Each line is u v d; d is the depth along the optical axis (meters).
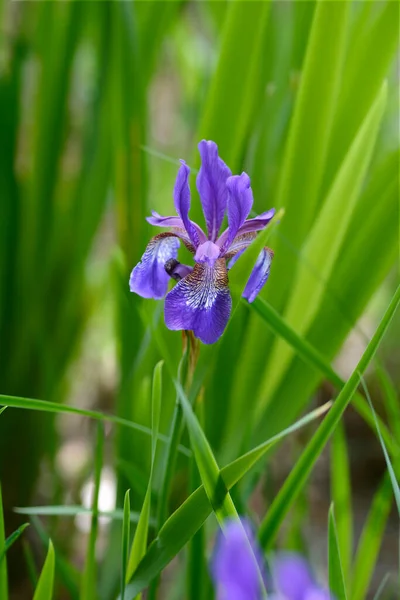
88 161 1.26
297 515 1.00
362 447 1.69
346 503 0.98
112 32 1.18
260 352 1.02
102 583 1.00
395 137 1.42
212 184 0.84
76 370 1.49
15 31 1.35
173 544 0.80
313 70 0.98
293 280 1.02
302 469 0.84
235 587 0.68
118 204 1.06
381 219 1.02
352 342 2.04
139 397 1.02
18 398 0.82
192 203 1.02
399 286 0.79
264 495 1.04
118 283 1.06
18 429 1.22
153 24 1.18
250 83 1.02
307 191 1.00
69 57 1.23
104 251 1.86
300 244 1.01
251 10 1.01
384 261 1.01
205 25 1.51
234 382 1.03
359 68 1.02
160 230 1.06
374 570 1.30
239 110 1.02
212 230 0.84
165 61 1.84
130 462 1.03
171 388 1.02
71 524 1.23
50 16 1.23
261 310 0.87
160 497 0.84
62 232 1.29
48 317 1.29
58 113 1.25
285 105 1.08
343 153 1.03
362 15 1.04
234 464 0.78
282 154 1.07
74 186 1.29
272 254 0.85
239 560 0.68
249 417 1.00
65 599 1.15
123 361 1.06
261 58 1.09
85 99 1.57
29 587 1.21
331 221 0.98
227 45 1.02
